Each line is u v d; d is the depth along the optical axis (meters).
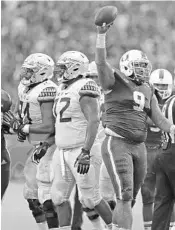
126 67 21.94
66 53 22.64
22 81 23.95
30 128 23.30
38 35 55.00
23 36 55.03
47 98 23.34
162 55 54.78
